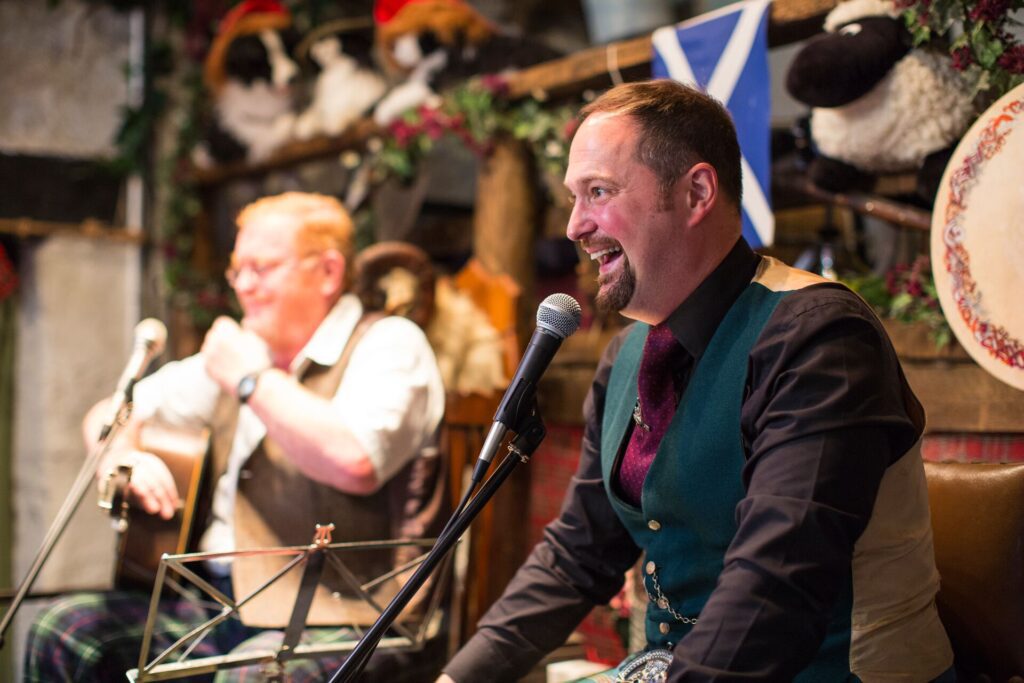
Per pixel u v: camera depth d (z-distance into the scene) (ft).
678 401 5.39
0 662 14.94
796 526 4.45
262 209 8.56
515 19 17.72
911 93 7.01
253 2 14.96
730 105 8.23
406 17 11.98
